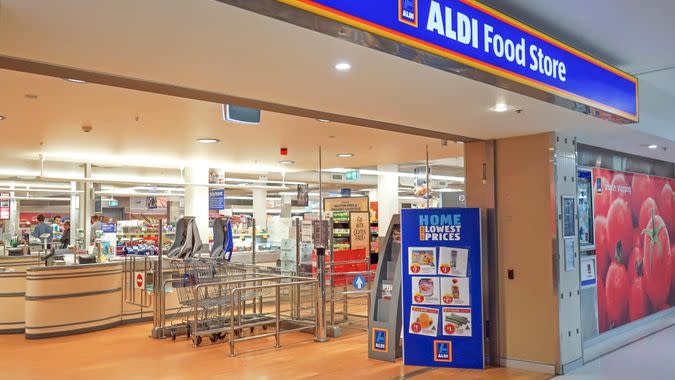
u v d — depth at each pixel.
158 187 16.22
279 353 7.01
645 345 7.32
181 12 2.53
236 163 11.56
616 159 7.75
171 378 5.89
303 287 10.65
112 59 3.24
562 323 5.95
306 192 15.15
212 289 8.30
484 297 6.33
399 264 6.65
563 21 4.19
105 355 6.94
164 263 9.27
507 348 6.21
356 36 2.68
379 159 11.09
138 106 6.14
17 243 13.88
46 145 8.94
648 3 3.86
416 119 5.21
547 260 5.98
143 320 9.22
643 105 6.02
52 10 2.49
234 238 13.42
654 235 8.77
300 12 2.43
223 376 5.95
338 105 4.57
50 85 5.21
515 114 4.99
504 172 6.32
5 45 2.96
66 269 8.17
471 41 3.33
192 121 7.02
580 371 6.04
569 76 4.28
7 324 8.32
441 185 22.00
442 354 6.20
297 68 3.48
